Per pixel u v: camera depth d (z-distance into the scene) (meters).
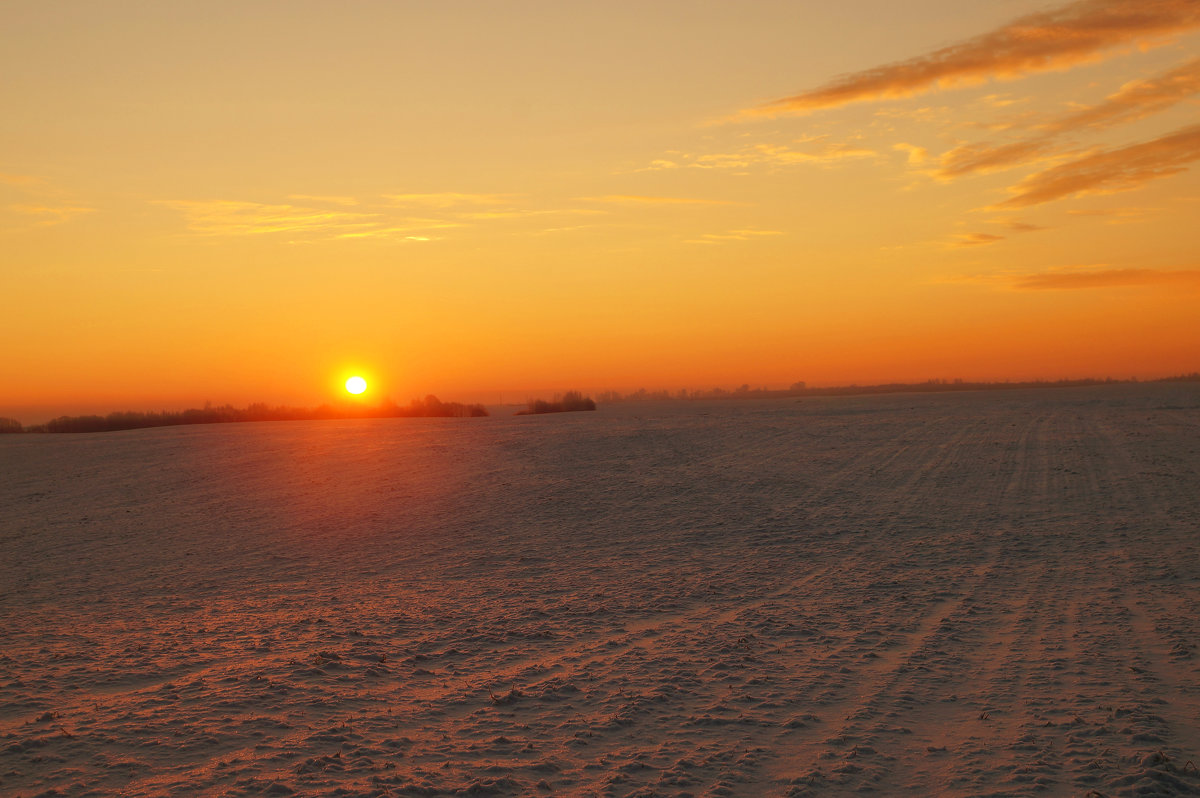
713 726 6.14
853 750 5.60
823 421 42.06
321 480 24.72
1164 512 16.67
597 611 10.32
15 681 7.31
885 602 10.55
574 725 6.16
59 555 15.78
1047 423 36.69
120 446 35.78
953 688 7.00
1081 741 5.68
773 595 11.17
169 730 5.93
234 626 9.80
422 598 11.46
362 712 6.45
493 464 27.19
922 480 22.34
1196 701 6.50
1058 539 14.66
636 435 35.31
